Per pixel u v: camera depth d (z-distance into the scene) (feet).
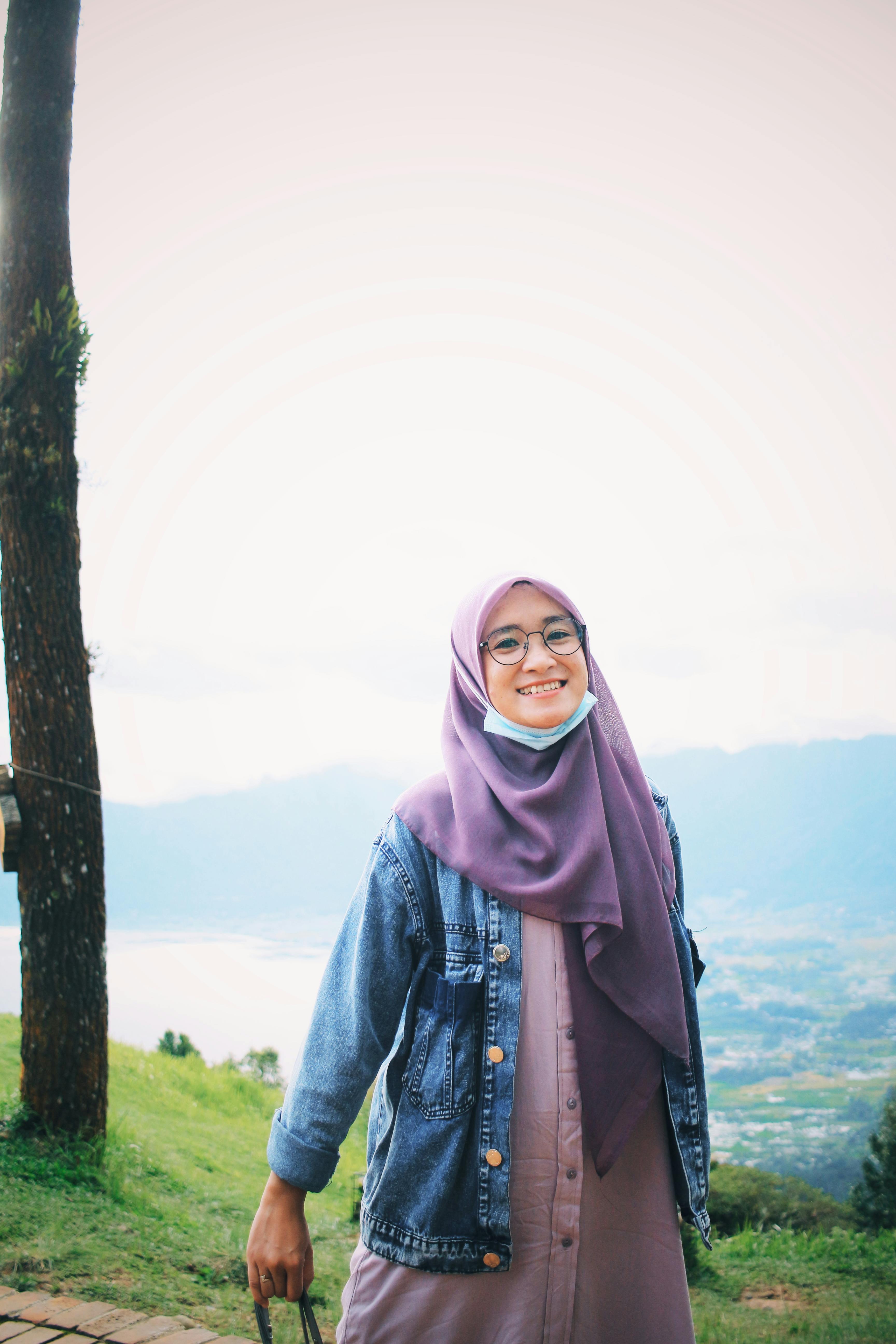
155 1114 16.81
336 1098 5.13
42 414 14.76
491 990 5.17
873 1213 14.03
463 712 6.13
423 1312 4.94
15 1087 15.40
